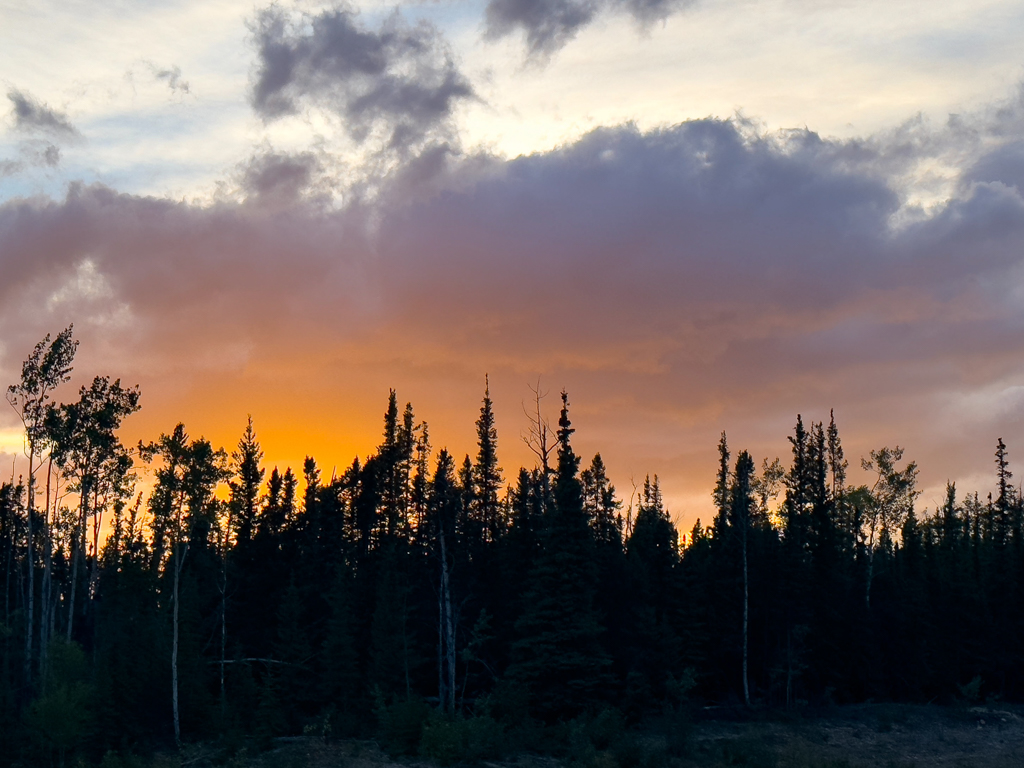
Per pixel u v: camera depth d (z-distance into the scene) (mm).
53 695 52906
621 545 86812
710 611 80188
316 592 78438
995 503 116938
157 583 79812
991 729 71438
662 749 57656
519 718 61438
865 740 66750
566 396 73125
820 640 80688
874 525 93062
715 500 91312
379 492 90875
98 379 72375
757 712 71875
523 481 86000
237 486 84062
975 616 88812
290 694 68188
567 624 66188
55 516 74188
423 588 77938
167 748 57969
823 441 105250
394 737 56500
